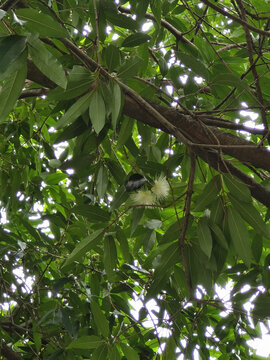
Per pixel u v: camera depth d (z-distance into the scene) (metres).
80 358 2.48
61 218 2.46
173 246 1.68
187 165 2.21
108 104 1.39
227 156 2.09
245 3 2.04
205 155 1.76
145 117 1.78
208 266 1.66
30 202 2.68
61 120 1.33
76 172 2.01
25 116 2.60
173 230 1.70
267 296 1.70
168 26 2.11
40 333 2.29
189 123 1.78
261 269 1.94
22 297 2.54
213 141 1.77
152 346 2.63
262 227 1.58
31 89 2.09
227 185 1.57
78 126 1.80
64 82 1.08
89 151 1.92
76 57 1.72
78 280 2.35
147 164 1.87
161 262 1.70
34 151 2.77
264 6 2.19
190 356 2.09
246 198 1.56
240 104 1.91
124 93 1.60
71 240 2.48
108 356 1.75
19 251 2.34
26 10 1.10
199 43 2.10
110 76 1.34
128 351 1.76
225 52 2.20
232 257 2.05
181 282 2.05
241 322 2.24
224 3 2.69
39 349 2.33
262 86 2.00
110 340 1.77
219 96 1.92
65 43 1.49
